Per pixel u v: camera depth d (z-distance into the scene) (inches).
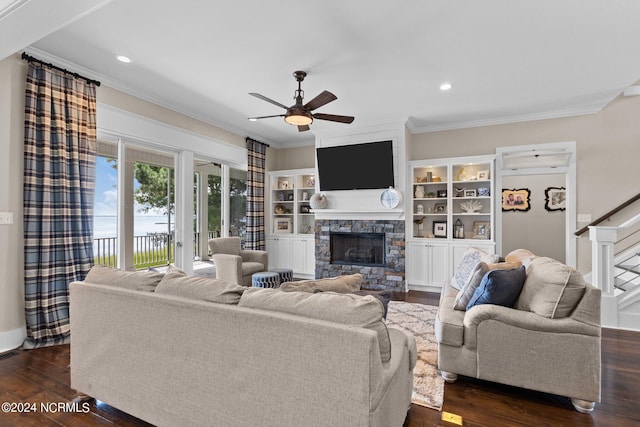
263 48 111.7
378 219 197.8
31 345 108.0
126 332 68.0
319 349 49.1
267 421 53.4
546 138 180.9
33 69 111.3
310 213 239.3
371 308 51.9
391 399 54.4
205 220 198.7
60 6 71.7
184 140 176.1
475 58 118.6
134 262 151.4
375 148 192.5
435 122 198.5
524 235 249.4
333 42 107.9
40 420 71.1
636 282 141.3
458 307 96.0
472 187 200.5
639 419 72.0
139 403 66.4
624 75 132.9
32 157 110.9
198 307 59.4
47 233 113.7
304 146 253.9
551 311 77.8
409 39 105.6
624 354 104.5
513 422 71.1
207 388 58.7
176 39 106.3
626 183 166.9
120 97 143.4
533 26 98.0
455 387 85.7
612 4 87.7
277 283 162.9
